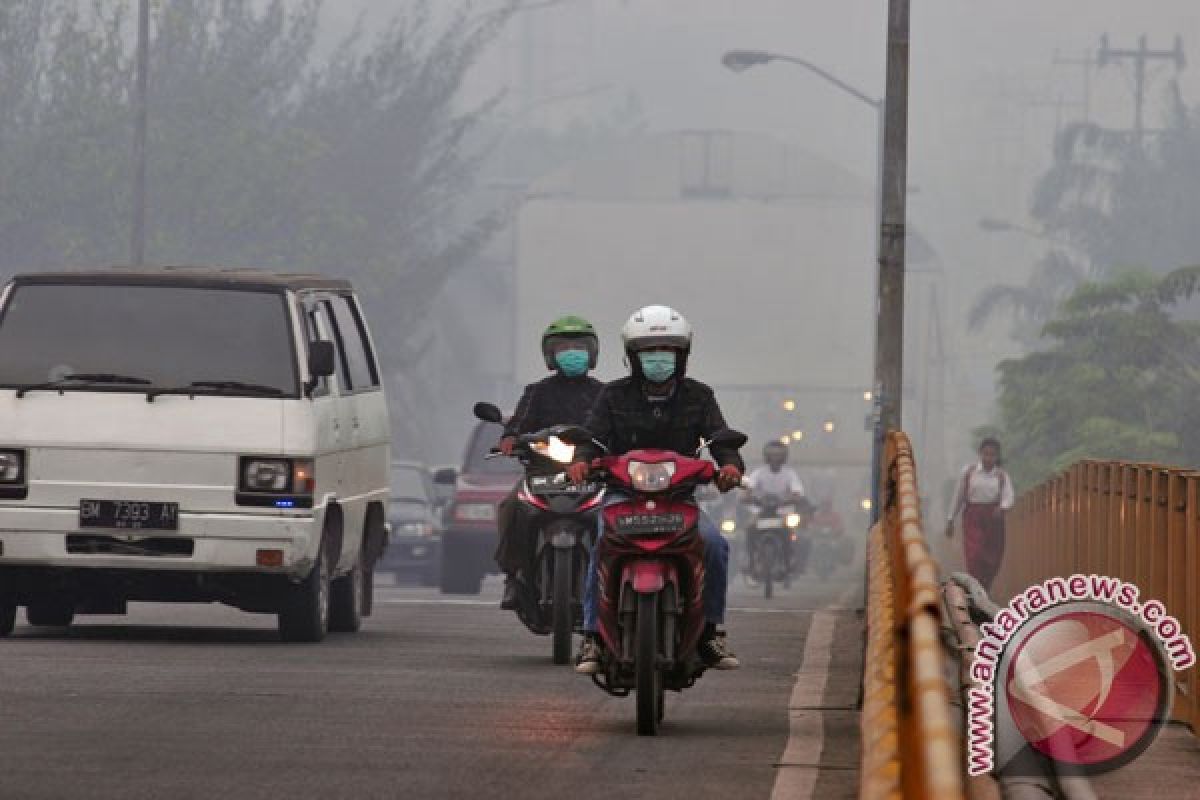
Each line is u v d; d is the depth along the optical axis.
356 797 21.27
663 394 26.97
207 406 36.22
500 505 34.53
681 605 26.36
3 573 36.59
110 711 26.72
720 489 26.69
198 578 36.31
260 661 33.06
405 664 33.28
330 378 38.12
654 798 21.45
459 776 22.55
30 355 36.81
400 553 77.56
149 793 21.27
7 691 28.36
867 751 16.64
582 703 28.67
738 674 33.12
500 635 40.06
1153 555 31.66
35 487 36.12
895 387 46.31
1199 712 26.22
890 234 46.16
